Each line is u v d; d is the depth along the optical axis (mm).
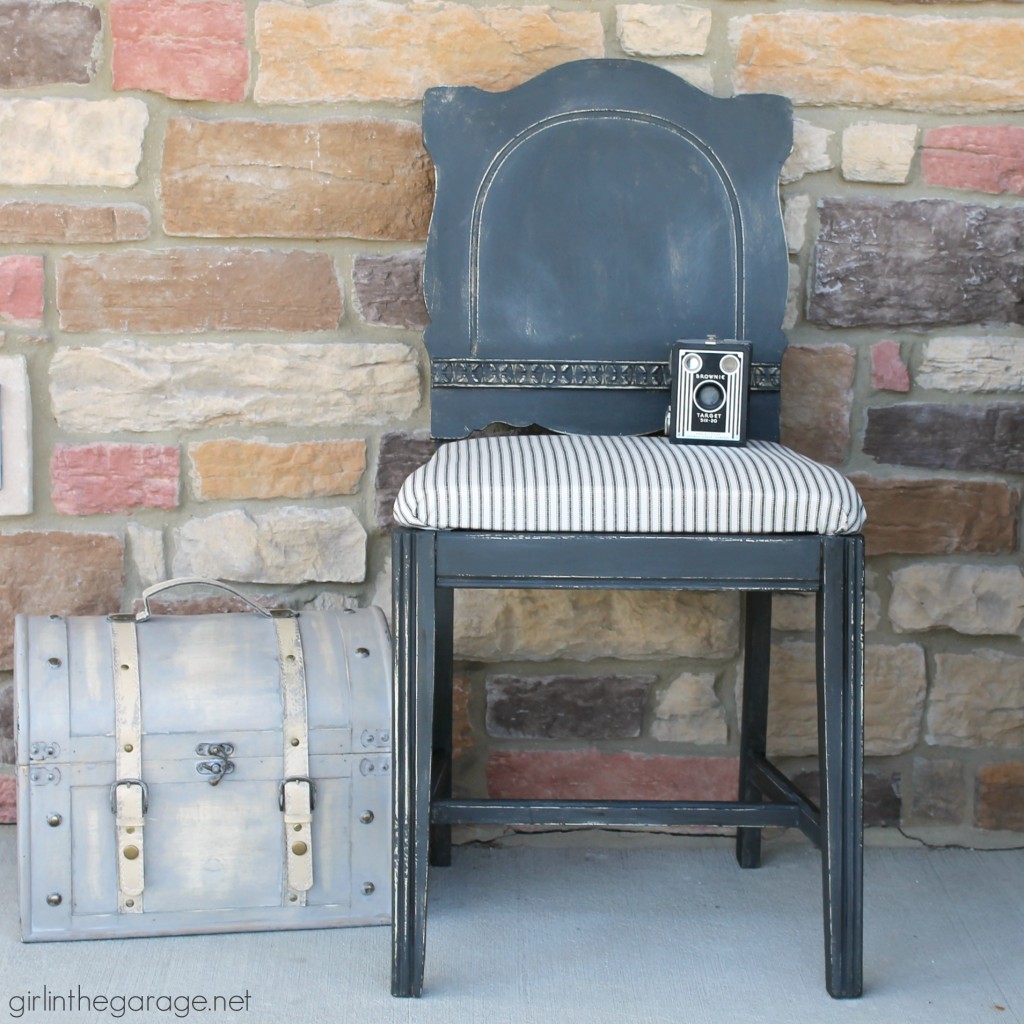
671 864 1955
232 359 1939
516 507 1482
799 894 1860
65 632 1708
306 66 1896
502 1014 1525
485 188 1812
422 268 1923
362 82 1905
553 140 1816
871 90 1942
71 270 1905
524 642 2004
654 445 1631
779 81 1938
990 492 2018
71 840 1646
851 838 1540
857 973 1570
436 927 1738
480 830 2012
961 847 2062
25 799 1633
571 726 2033
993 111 1952
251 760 1664
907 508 2014
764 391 1832
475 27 1907
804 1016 1534
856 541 1504
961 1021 1532
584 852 1993
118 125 1885
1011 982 1627
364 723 1685
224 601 1990
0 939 1668
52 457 1938
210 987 1569
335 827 1695
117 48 1872
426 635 1505
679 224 1825
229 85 1891
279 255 1928
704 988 1594
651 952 1682
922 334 1992
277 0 1885
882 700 2049
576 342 1827
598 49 1927
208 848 1672
